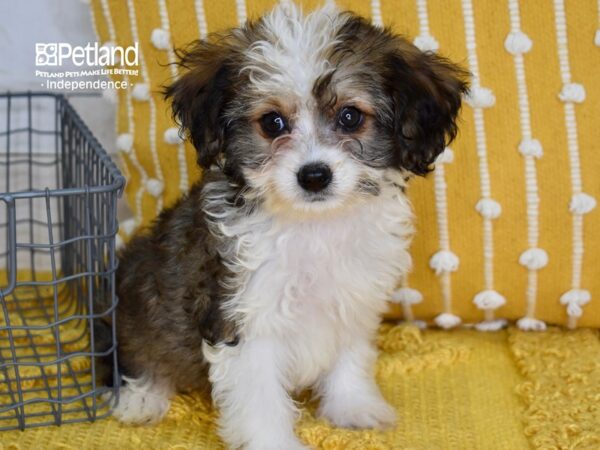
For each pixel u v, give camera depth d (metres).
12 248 0.39
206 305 0.40
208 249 0.40
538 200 0.48
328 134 0.38
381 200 0.40
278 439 0.41
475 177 0.48
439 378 0.48
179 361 0.44
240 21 0.48
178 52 0.48
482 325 0.53
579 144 0.47
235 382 0.40
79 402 0.44
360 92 0.38
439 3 0.47
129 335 0.45
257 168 0.38
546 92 0.47
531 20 0.46
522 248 0.49
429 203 0.49
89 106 0.61
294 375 0.43
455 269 0.50
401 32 0.47
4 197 0.38
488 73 0.47
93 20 0.53
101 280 0.46
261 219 0.39
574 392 0.45
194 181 0.50
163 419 0.44
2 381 0.42
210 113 0.39
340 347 0.44
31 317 0.52
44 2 0.59
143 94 0.51
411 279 0.51
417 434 0.42
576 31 0.46
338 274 0.41
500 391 0.46
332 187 0.37
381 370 0.48
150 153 0.52
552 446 0.40
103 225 0.44
